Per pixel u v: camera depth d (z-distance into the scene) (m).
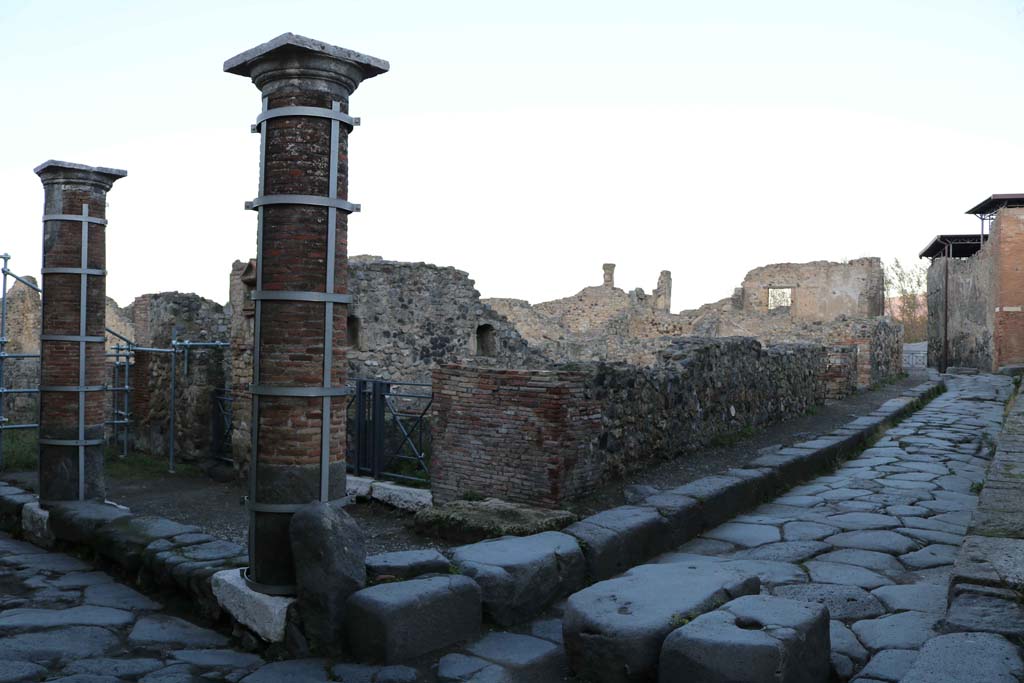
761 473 7.43
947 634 3.21
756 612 3.56
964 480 8.09
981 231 24.23
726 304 31.77
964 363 24.55
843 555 5.51
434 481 7.25
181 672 3.84
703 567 4.38
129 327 19.78
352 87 4.48
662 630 3.53
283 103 4.30
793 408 12.70
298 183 4.28
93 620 4.63
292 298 4.27
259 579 4.30
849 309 31.17
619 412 7.48
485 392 6.88
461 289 13.15
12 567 5.86
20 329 16.20
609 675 3.59
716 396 9.77
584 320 31.61
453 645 4.16
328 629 4.04
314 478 4.31
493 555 4.79
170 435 10.43
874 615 4.34
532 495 6.57
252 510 4.35
